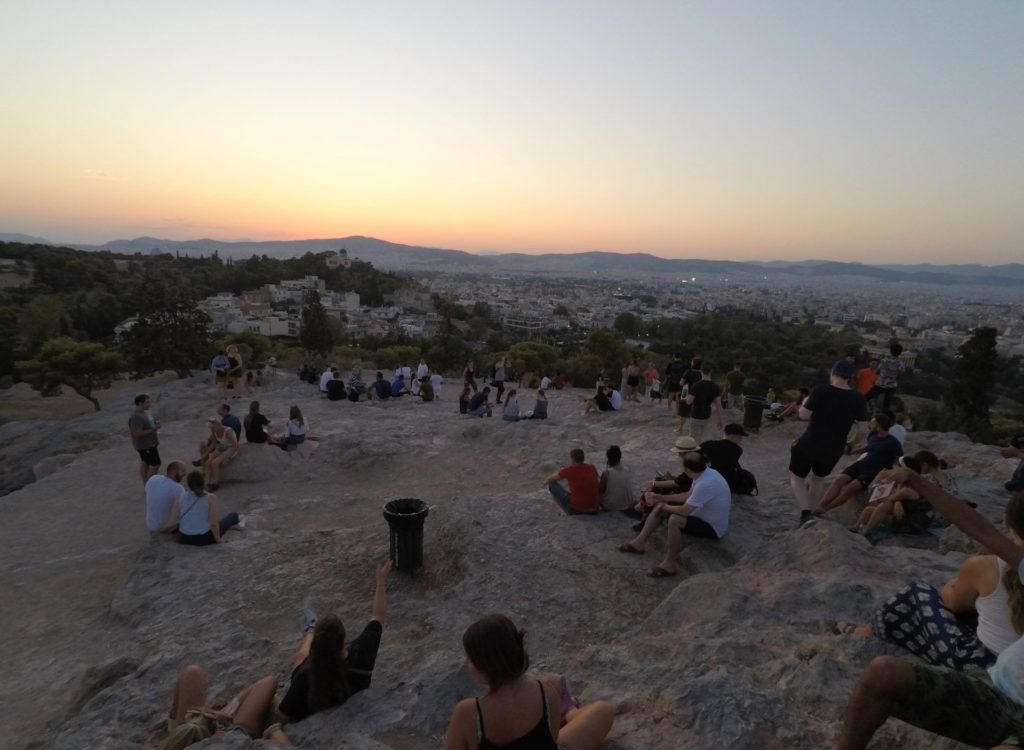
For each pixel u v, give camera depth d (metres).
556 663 5.10
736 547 7.28
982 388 35.53
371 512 10.33
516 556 7.32
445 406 21.16
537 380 32.84
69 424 19.02
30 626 7.25
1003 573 2.70
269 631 6.39
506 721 2.73
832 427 7.17
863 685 2.56
